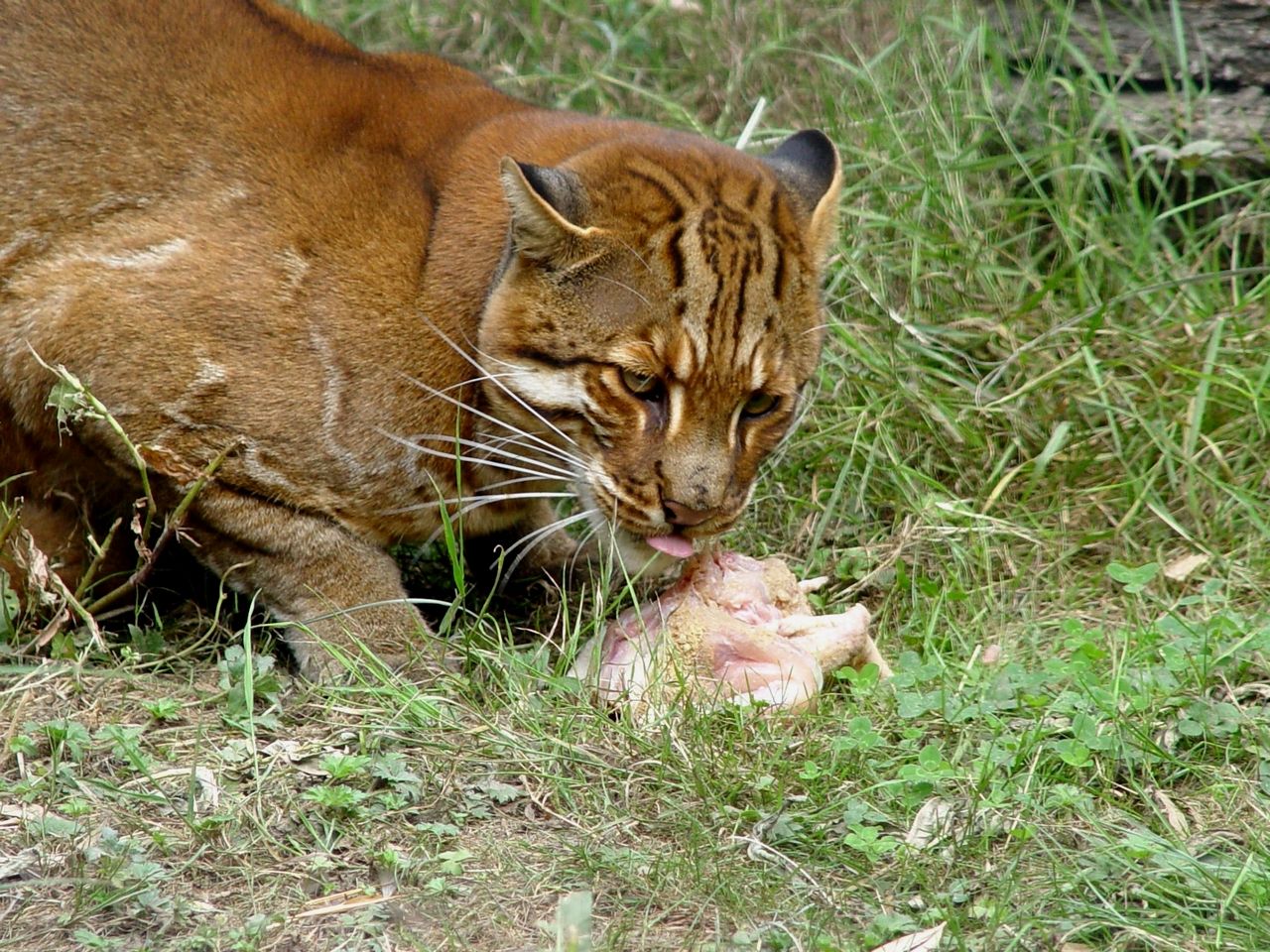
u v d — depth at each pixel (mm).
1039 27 15438
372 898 8164
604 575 10531
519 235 9516
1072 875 8352
